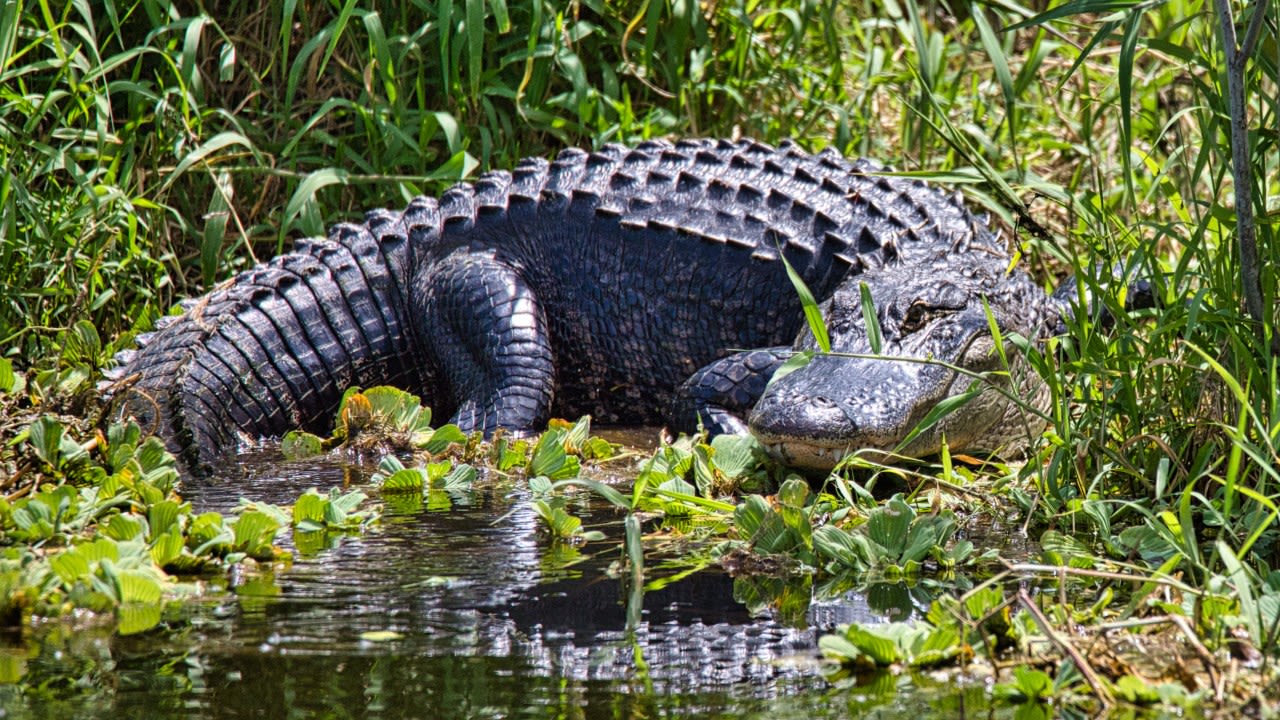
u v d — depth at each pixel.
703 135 14.31
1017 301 10.30
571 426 10.21
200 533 6.89
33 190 11.80
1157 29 14.70
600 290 11.53
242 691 5.09
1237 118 7.07
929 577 6.77
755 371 10.21
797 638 5.78
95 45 11.46
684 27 13.55
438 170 12.39
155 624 5.84
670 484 8.24
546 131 13.69
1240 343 7.05
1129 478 8.05
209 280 11.81
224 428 10.31
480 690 5.14
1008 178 11.35
